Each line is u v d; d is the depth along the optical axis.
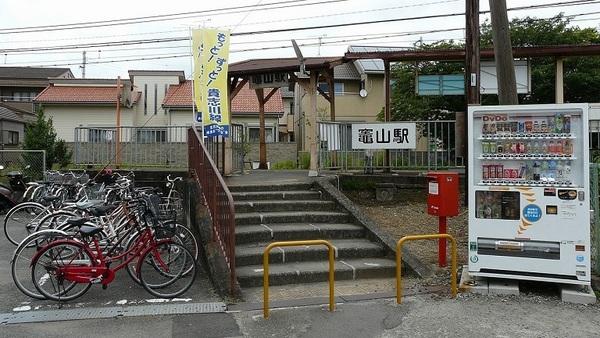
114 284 5.65
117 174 9.59
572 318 4.52
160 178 10.75
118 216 6.08
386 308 4.82
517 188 5.20
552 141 5.20
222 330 4.24
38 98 24.22
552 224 5.06
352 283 5.81
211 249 5.90
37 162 13.80
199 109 8.88
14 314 4.59
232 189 8.12
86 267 4.98
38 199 8.80
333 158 9.73
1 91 33.31
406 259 6.20
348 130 9.91
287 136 30.64
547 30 19.23
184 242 5.93
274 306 4.86
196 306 4.83
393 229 7.61
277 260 6.17
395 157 9.95
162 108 25.28
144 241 5.37
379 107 26.92
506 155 5.27
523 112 5.26
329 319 4.52
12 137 27.25
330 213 7.54
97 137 11.62
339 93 26.78
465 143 8.47
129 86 23.08
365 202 9.13
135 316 4.55
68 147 17.53
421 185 9.25
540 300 5.01
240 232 6.56
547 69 17.95
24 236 8.11
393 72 22.39
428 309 4.77
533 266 5.12
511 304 4.90
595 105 10.73
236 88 10.65
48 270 4.93
